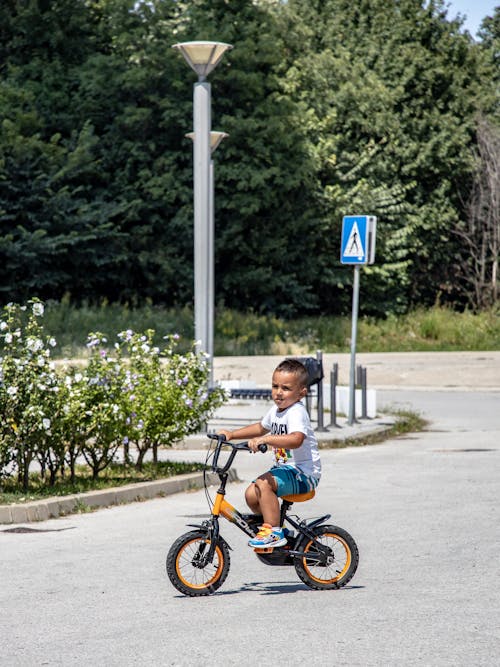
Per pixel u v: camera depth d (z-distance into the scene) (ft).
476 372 120.16
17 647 23.06
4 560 32.76
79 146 150.00
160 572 30.89
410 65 179.22
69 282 153.69
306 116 161.07
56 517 40.65
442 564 31.71
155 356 50.78
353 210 163.63
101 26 164.66
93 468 47.21
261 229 161.17
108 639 23.68
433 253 178.40
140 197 157.69
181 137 156.97
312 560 28.40
